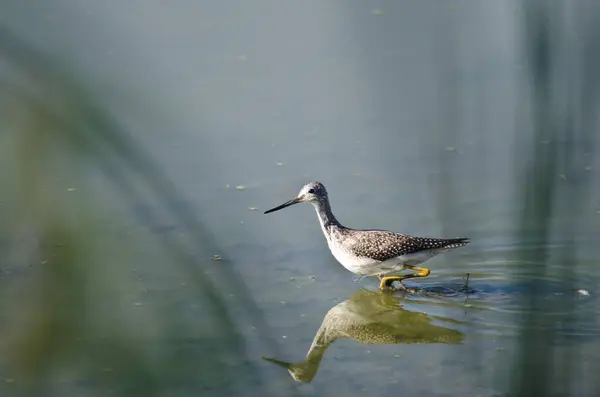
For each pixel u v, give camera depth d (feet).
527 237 54.08
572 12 30.55
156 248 53.16
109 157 26.96
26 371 22.66
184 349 41.45
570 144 29.81
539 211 29.43
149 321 44.06
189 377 40.34
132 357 32.12
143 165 28.27
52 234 23.20
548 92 29.58
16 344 22.76
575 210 50.08
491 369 41.14
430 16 82.64
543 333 38.47
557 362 34.83
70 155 23.72
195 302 46.60
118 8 84.94
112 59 73.26
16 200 22.90
